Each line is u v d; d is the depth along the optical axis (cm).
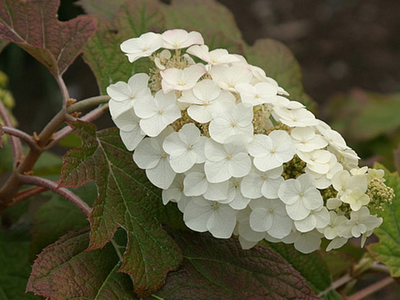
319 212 57
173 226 62
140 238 60
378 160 97
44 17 69
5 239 85
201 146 57
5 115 72
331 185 58
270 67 87
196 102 57
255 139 57
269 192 56
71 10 149
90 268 61
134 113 59
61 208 79
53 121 67
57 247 62
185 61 62
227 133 56
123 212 61
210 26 90
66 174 59
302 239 59
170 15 90
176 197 59
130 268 59
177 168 56
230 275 64
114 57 75
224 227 58
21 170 70
